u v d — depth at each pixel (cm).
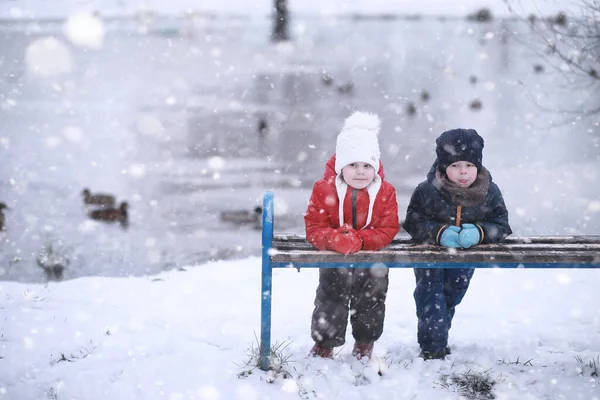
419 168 1422
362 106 2064
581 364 466
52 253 918
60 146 1645
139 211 1159
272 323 574
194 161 1513
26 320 575
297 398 413
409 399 412
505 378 439
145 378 444
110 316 588
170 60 2906
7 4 3831
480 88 2194
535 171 1377
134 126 1867
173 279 738
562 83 2122
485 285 694
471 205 451
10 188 1294
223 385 429
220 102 2188
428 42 3008
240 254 966
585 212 1125
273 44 3216
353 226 441
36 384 442
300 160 1513
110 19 3772
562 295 658
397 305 628
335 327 457
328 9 3850
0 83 2441
